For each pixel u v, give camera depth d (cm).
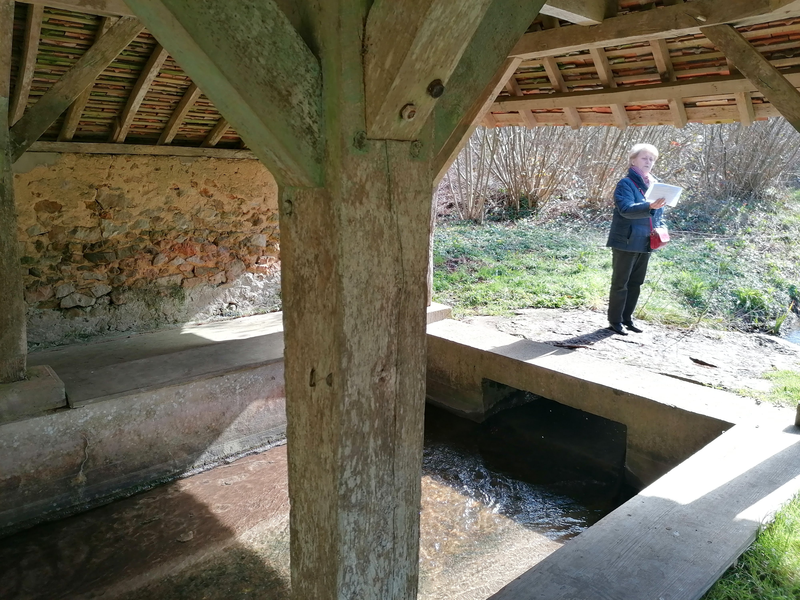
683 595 192
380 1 111
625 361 427
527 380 425
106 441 362
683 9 284
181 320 540
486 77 142
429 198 138
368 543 150
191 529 340
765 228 762
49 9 315
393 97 116
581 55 386
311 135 122
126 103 423
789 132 845
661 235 454
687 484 260
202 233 539
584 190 984
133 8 107
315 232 133
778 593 198
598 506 364
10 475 330
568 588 195
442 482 392
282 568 309
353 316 131
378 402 142
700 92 348
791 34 291
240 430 423
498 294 602
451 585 289
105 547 323
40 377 346
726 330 499
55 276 465
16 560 312
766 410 337
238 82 109
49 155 441
